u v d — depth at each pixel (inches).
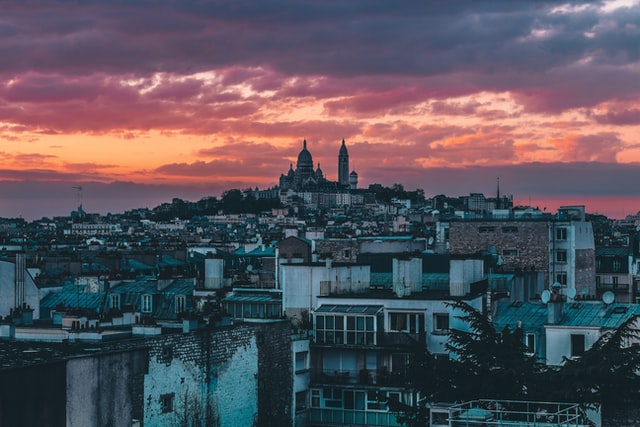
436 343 5428.2
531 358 4613.7
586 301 5659.5
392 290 6146.7
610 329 5246.1
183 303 6446.9
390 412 5152.6
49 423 3750.0
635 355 4362.7
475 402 4097.0
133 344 4318.4
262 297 6205.7
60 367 3816.4
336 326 5521.7
